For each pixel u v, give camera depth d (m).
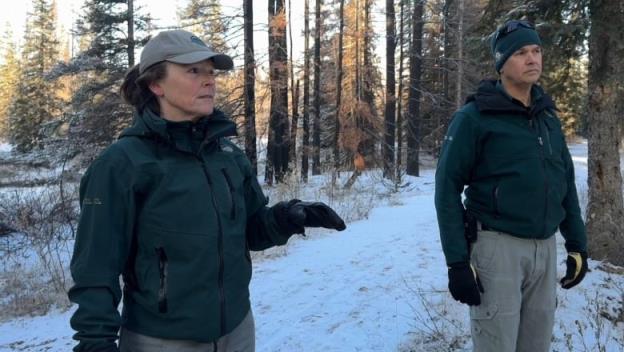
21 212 9.85
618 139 6.48
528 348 2.94
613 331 4.57
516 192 2.69
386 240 8.49
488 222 2.76
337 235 9.12
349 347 4.33
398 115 25.17
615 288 5.50
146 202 1.84
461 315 4.79
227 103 17.19
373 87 23.41
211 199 1.93
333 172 15.75
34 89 37.16
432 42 29.77
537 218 2.70
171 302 1.83
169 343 1.86
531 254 2.76
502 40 2.77
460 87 24.34
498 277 2.72
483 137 2.73
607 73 6.33
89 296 1.71
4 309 6.20
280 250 7.92
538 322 2.89
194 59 1.89
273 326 4.91
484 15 7.20
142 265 1.85
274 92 18.55
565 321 4.62
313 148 22.03
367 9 23.39
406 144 24.78
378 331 4.61
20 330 5.54
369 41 24.83
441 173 2.80
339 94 23.73
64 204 10.53
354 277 6.36
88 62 19.61
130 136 1.90
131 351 1.90
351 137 20.22
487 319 2.77
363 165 19.64
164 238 1.83
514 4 6.81
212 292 1.89
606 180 6.41
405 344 4.28
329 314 5.13
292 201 2.26
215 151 2.06
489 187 2.74
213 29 17.27
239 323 2.02
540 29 6.33
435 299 5.30
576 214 3.00
